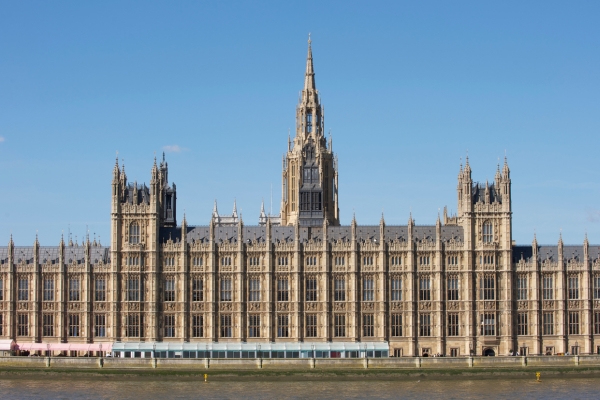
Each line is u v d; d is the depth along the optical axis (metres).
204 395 180.88
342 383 196.50
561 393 183.88
